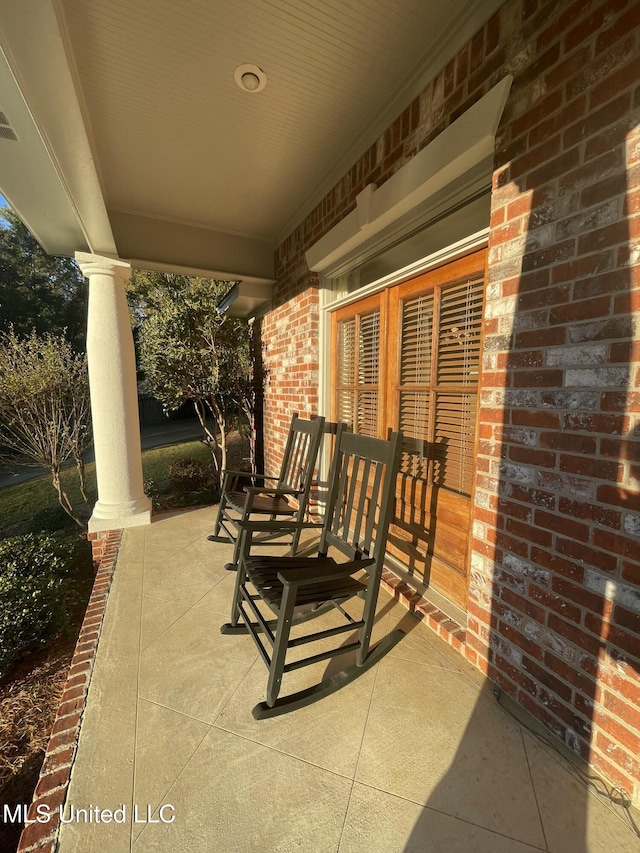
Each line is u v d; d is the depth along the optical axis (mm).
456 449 1929
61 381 5812
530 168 1269
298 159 2508
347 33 1576
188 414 11258
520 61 1289
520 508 1356
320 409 3164
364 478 1722
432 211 1885
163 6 1438
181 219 3375
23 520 6328
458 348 1884
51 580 3650
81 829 1019
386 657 1660
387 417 2428
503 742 1261
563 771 1160
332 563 1851
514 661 1409
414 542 2262
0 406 5418
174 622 1916
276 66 1747
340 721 1347
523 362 1324
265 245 3859
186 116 2080
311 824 1030
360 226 2221
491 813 1056
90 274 3070
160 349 5406
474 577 1587
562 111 1157
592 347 1098
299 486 3193
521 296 1323
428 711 1383
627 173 997
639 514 1002
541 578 1285
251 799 1092
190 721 1347
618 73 1004
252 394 5465
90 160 1884
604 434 1075
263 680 1539
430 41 1629
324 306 3041
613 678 1086
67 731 1311
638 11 955
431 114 1731
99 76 1792
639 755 1035
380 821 1037
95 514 3254
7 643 3053
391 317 2348
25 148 1889
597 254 1076
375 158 2164
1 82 1435
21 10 1113
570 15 1120
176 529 3209
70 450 6094
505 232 1378
